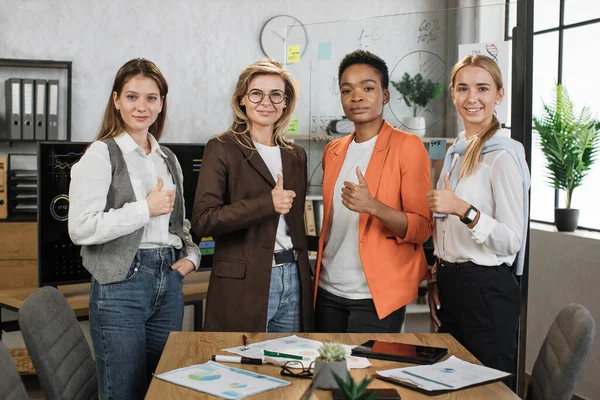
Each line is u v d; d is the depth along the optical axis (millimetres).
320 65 4254
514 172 2549
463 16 3928
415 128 4004
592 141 4426
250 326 2635
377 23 4082
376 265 2703
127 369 2504
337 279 2797
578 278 4195
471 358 2100
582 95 4598
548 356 2002
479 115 2783
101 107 5113
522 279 2830
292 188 2766
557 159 4469
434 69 3975
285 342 2240
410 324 5129
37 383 4367
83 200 2432
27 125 4734
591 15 4516
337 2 5512
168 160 2736
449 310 2736
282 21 5418
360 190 2588
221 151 2684
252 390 1731
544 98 4984
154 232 2561
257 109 2705
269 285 2652
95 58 5082
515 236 2514
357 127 2873
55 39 5004
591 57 4508
